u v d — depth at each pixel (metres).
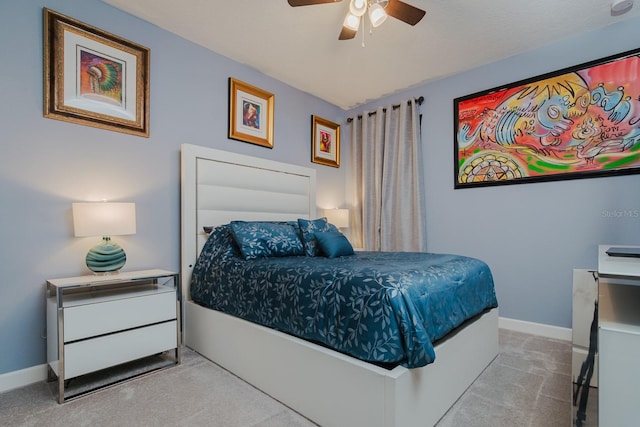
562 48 2.66
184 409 1.60
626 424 0.98
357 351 1.36
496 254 3.00
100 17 2.23
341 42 2.71
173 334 2.12
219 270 2.23
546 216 2.74
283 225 2.64
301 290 1.64
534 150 2.79
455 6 2.22
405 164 3.55
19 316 1.89
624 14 2.33
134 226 2.13
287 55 2.94
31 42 1.95
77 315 1.73
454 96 3.29
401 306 1.31
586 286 1.35
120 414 1.55
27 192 1.93
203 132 2.81
